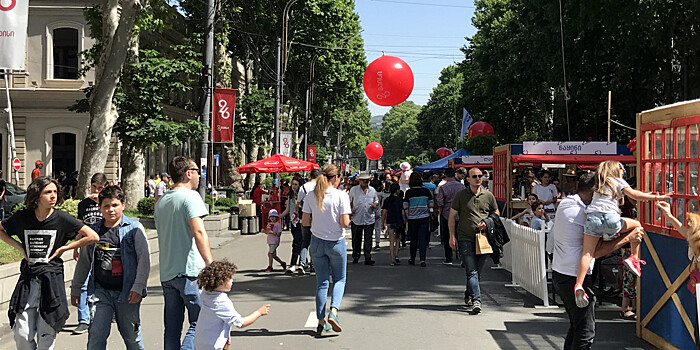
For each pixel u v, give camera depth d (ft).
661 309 24.41
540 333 27.25
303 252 44.34
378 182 76.84
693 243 19.01
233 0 134.00
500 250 30.91
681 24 82.28
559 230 20.54
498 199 58.23
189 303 20.22
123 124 69.92
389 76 41.83
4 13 47.37
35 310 19.74
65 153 112.68
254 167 86.38
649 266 25.54
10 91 110.73
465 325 28.76
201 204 20.34
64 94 111.24
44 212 19.76
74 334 27.27
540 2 98.32
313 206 26.94
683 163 22.99
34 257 19.63
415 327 28.30
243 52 150.41
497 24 150.82
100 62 59.31
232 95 77.77
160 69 70.38
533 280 35.78
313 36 148.36
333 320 26.22
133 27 59.00
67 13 111.65
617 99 105.40
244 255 56.49
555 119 137.18
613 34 87.86
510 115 167.22
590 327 20.24
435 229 69.46
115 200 19.79
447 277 43.06
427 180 73.56
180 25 129.29
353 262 51.03
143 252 19.83
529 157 52.95
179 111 133.49
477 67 165.78
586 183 20.44
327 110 204.85
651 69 92.32
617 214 19.54
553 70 101.71
